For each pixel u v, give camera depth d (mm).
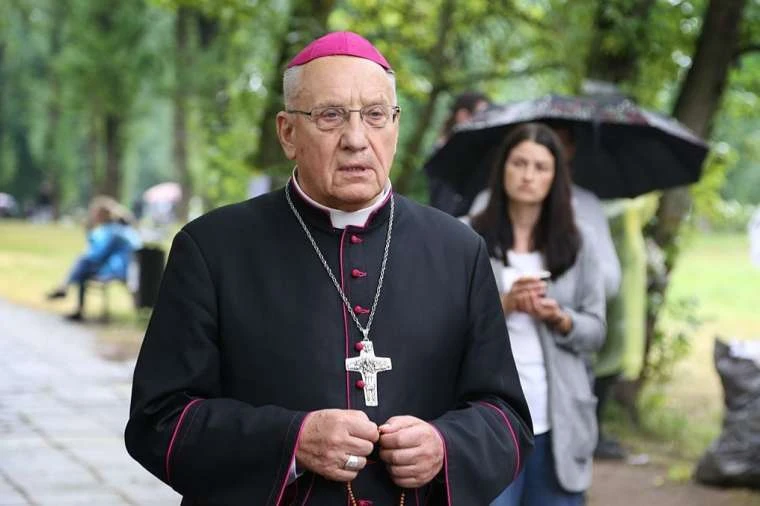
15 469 8977
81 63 42969
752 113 13180
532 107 8148
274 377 3645
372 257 3797
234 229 3803
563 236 6031
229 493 3525
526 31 15750
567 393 5785
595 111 8188
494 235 6078
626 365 8766
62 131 65750
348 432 3436
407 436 3492
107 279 18328
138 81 43125
